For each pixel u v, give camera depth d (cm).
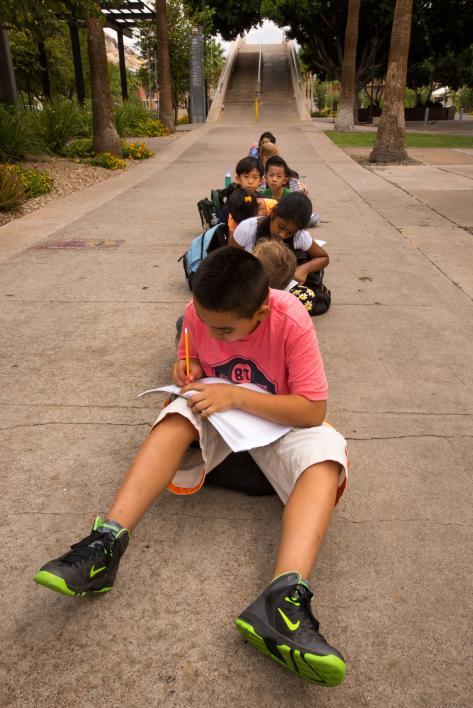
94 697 155
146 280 507
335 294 477
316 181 1076
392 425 285
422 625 177
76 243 630
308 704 154
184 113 5006
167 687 158
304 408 195
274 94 3706
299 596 158
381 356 362
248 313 178
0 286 493
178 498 232
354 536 213
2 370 342
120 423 285
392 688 159
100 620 178
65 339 386
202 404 191
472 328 407
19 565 198
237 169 545
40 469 250
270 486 229
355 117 3291
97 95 1305
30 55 2752
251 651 170
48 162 1222
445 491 238
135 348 372
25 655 167
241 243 374
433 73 4131
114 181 1079
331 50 3241
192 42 2862
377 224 729
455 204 855
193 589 190
